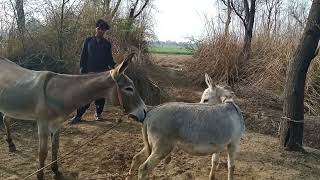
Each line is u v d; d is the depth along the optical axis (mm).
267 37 13547
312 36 6895
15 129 7797
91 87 5188
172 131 4766
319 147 8062
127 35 12039
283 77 11594
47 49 9930
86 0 11203
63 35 10234
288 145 7086
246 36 13219
